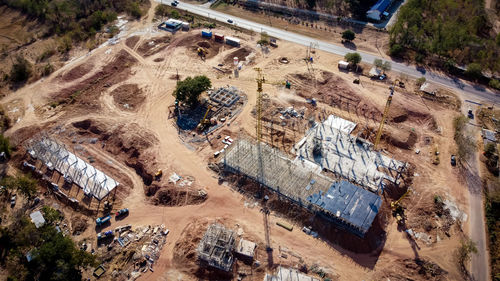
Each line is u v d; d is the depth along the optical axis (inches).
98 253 3110.2
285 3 7066.9
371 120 4451.3
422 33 5615.2
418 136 4237.2
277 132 4286.4
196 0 7322.8
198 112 4576.8
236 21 6584.6
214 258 2933.1
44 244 2925.7
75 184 3695.9
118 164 3961.6
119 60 5472.4
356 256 3080.7
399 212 3403.1
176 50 5723.4
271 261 3009.4
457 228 3284.9
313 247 3129.9
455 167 3826.3
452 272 2977.4
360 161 3897.6
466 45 5403.5
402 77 5073.8
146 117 4483.3
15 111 4586.6
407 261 3043.8
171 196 3531.0
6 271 2977.4
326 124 4394.7
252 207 3452.3
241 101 4739.2
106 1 6889.8
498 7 6456.7
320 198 3376.0
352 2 6865.2
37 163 3932.1
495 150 3941.9
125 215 3430.1
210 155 3973.9
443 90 4859.7
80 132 4333.2
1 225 3361.2
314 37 6082.7
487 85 4965.6
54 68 5275.6
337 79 5064.0
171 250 3115.2
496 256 3085.6
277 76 5182.1
